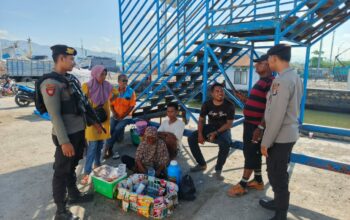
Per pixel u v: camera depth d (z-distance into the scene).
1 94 12.95
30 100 9.74
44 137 5.64
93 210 2.81
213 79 6.63
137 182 3.08
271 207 2.82
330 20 4.22
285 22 3.81
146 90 5.42
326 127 5.42
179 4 5.16
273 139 2.27
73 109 2.48
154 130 3.30
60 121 2.30
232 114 3.59
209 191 3.27
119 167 3.29
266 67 2.83
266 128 2.32
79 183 3.46
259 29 3.88
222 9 4.33
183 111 6.45
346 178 3.67
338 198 3.12
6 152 4.67
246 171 3.09
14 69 20.16
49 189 3.29
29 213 2.76
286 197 2.41
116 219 2.65
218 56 5.37
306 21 4.02
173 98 6.13
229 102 3.65
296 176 3.74
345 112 15.33
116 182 3.04
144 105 6.39
